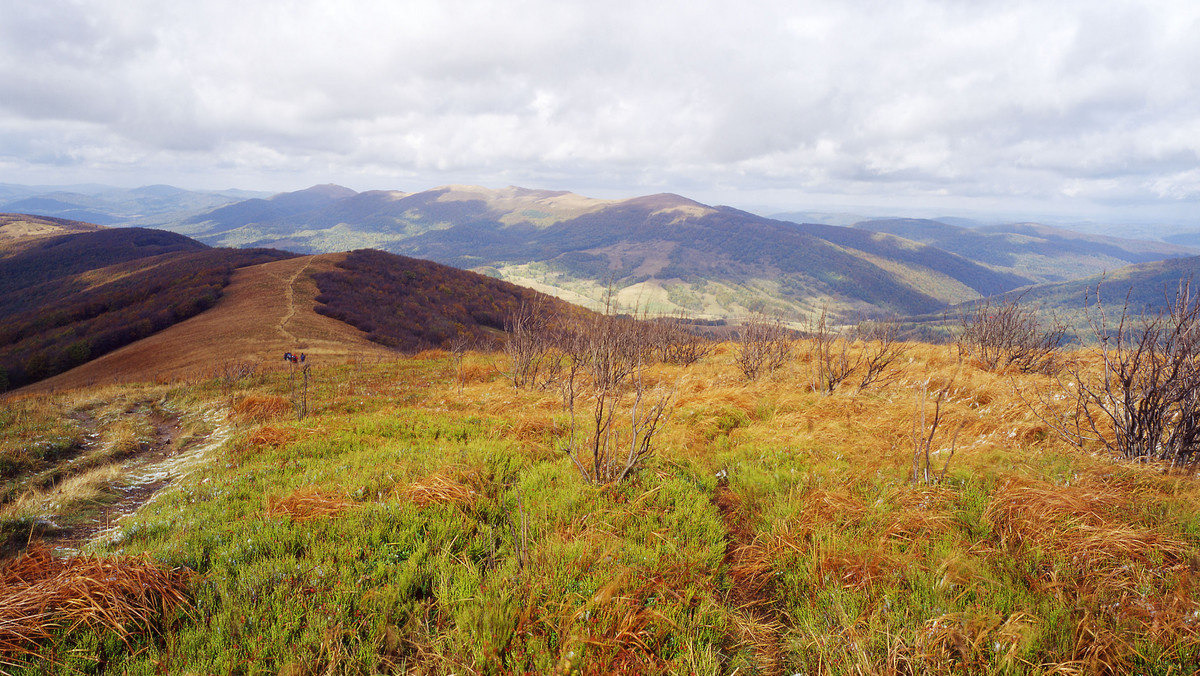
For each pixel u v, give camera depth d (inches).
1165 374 218.8
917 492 199.8
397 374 694.5
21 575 157.2
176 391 634.8
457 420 388.5
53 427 455.2
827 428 308.7
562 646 124.6
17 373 1755.7
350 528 192.5
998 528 171.3
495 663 120.8
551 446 304.5
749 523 196.4
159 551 178.4
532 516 196.7
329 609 141.6
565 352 564.7
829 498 198.2
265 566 165.5
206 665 123.0
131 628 138.5
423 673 121.8
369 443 336.2
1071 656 115.8
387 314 2556.6
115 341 1911.9
